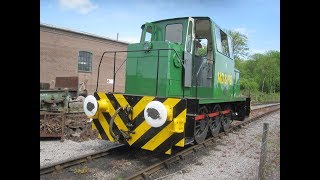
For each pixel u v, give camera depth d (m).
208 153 6.59
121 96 6.00
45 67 19.78
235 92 9.73
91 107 6.04
